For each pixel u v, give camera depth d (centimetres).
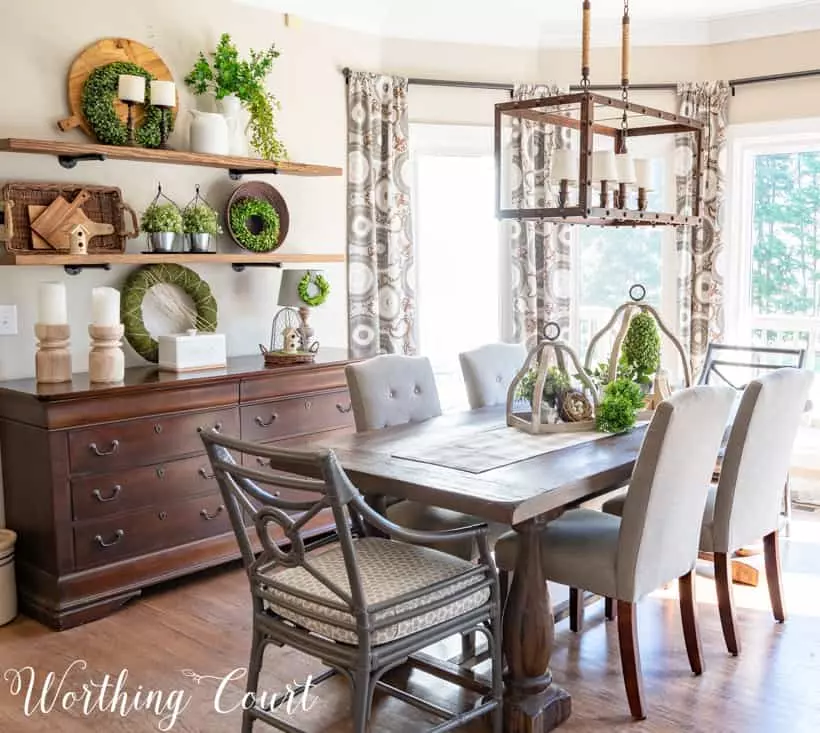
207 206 429
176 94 409
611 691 283
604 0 492
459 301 550
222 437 227
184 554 369
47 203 369
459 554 292
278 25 453
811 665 298
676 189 536
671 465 255
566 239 547
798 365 433
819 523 454
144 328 397
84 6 378
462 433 314
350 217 494
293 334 423
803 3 493
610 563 262
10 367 368
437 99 520
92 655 314
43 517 336
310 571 223
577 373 339
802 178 522
